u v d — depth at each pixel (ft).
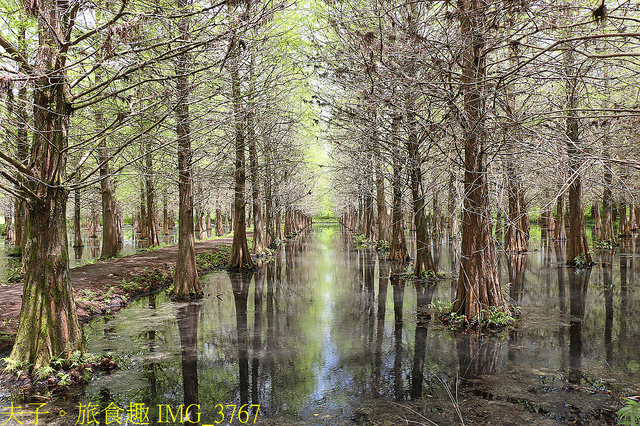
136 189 106.32
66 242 21.30
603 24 14.85
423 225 50.44
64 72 20.01
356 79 30.09
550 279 47.11
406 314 33.14
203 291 44.37
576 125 29.22
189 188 41.81
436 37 27.53
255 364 22.15
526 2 16.94
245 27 17.15
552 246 84.64
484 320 28.89
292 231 163.02
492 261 30.30
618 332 26.81
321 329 29.07
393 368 21.30
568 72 21.86
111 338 27.09
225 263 68.39
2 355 22.72
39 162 20.04
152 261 56.13
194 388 19.08
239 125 41.24
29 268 20.36
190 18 18.49
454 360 22.31
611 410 16.20
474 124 25.09
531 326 28.58
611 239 80.79
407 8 28.48
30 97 22.09
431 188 38.11
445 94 25.13
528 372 20.36
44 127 19.92
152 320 31.94
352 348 24.71
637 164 12.60
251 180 68.64
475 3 24.31
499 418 15.74
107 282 41.47
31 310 20.11
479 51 26.96
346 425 15.40
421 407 16.84
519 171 34.09
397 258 68.18
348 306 36.58
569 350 23.53
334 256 79.87
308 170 115.44
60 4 19.08
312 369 21.34
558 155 19.42
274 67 42.24
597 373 20.08
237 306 37.09
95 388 19.11
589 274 49.73
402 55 24.34
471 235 29.63
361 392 18.40
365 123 38.34
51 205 20.35
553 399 17.30
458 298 30.63
